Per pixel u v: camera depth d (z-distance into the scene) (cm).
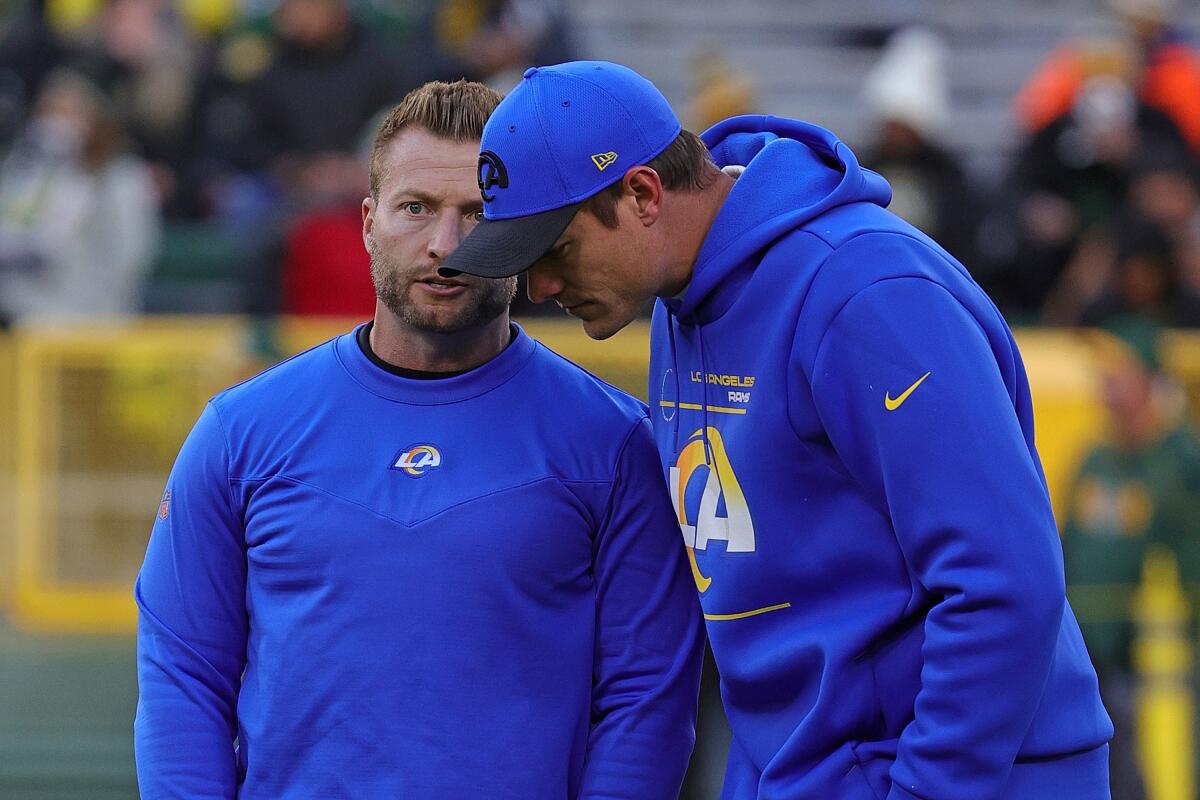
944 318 812
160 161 3077
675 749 929
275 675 895
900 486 809
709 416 891
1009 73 3947
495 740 884
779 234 855
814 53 3903
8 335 2197
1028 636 787
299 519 896
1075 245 2689
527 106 849
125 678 2053
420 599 883
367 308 2356
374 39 2984
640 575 928
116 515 2200
